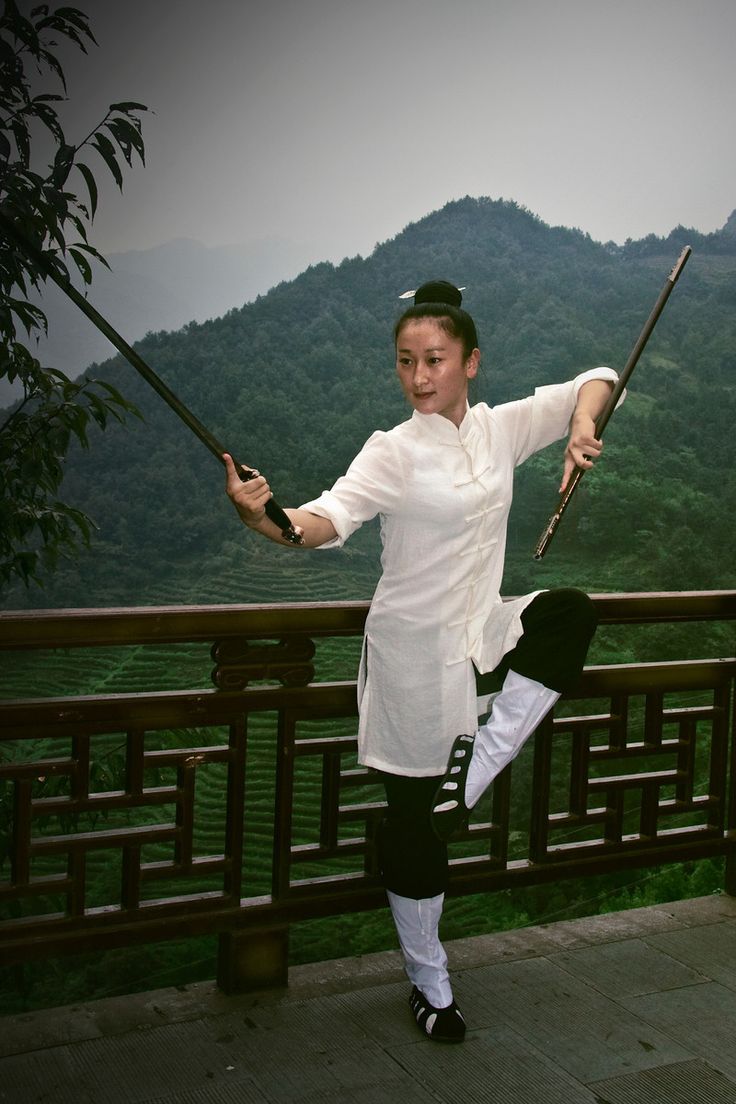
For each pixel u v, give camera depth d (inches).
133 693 78.5
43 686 526.9
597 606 96.5
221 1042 77.2
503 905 541.3
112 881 464.4
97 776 122.0
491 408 78.6
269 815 613.9
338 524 67.8
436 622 72.8
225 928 83.6
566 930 100.0
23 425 104.3
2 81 100.0
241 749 83.0
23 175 100.4
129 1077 72.1
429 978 79.0
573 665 72.8
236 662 82.1
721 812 108.0
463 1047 77.4
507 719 73.3
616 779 101.4
